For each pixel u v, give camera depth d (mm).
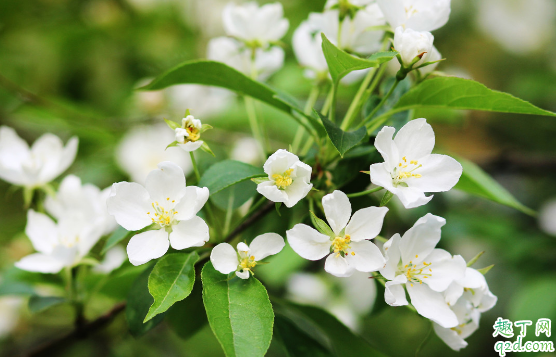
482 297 422
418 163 411
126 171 710
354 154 447
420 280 410
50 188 506
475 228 691
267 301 391
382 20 463
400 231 680
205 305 387
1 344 637
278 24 506
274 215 469
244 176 407
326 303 696
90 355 586
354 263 397
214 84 461
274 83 709
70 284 482
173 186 405
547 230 720
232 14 503
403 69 421
